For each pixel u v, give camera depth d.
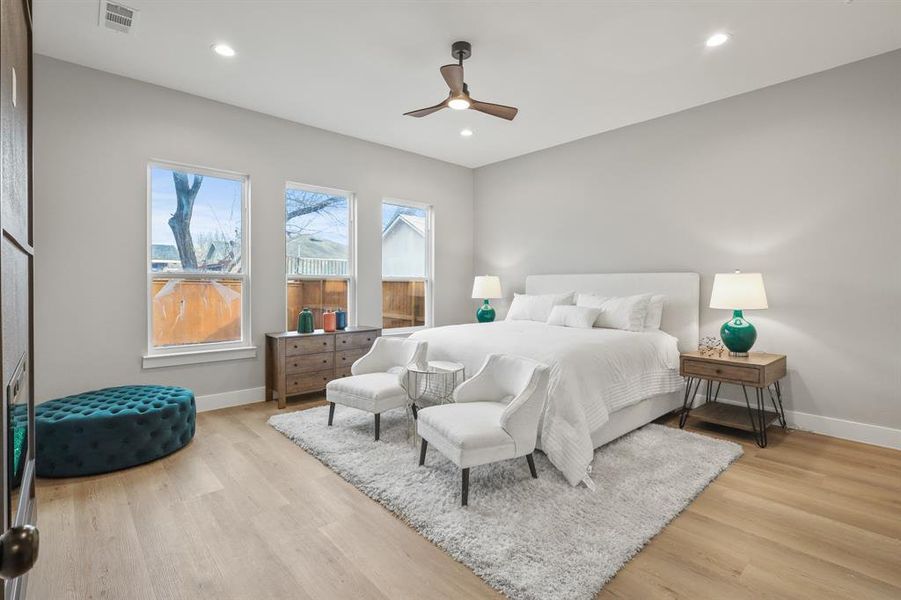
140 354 3.60
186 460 2.87
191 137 3.82
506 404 2.74
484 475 2.59
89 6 2.62
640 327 3.94
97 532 2.06
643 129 4.46
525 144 5.18
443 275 5.91
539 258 5.46
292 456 2.95
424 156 5.63
